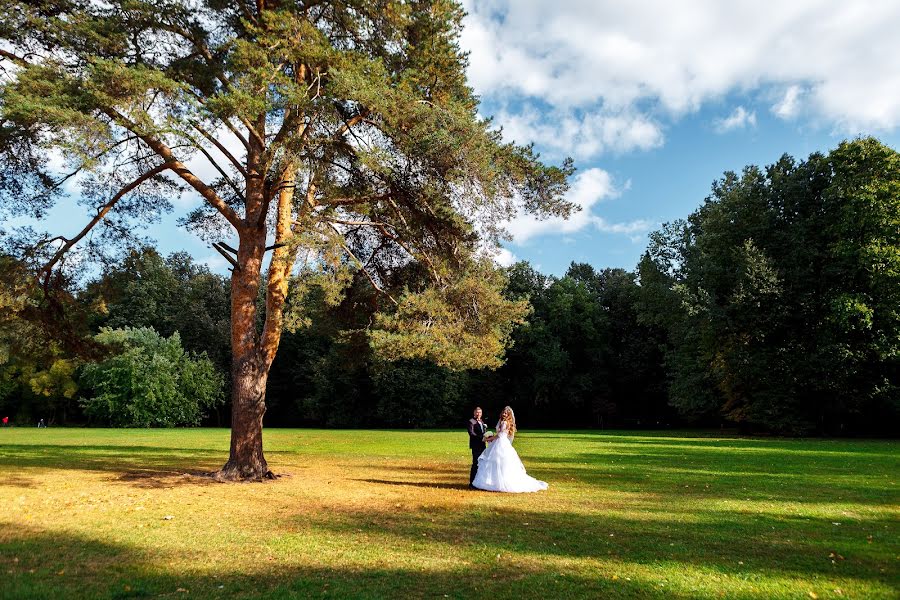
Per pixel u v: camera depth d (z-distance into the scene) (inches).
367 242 682.8
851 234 1310.3
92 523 338.6
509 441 509.4
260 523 346.6
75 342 685.9
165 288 2508.6
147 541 297.7
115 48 485.1
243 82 451.5
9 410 2314.2
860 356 1285.7
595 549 292.5
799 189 1433.3
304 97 444.5
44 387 2073.1
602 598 217.8
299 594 217.0
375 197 591.5
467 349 545.0
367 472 624.4
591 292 2608.3
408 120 496.4
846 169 1330.0
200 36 541.3
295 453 865.5
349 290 681.0
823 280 1363.2
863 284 1321.4
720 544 304.8
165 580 233.3
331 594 217.5
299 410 2399.1
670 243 1801.2
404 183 546.9
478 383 2436.0
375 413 2347.4
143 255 666.8
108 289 661.3
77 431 1531.7
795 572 253.0
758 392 1462.8
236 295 558.9
